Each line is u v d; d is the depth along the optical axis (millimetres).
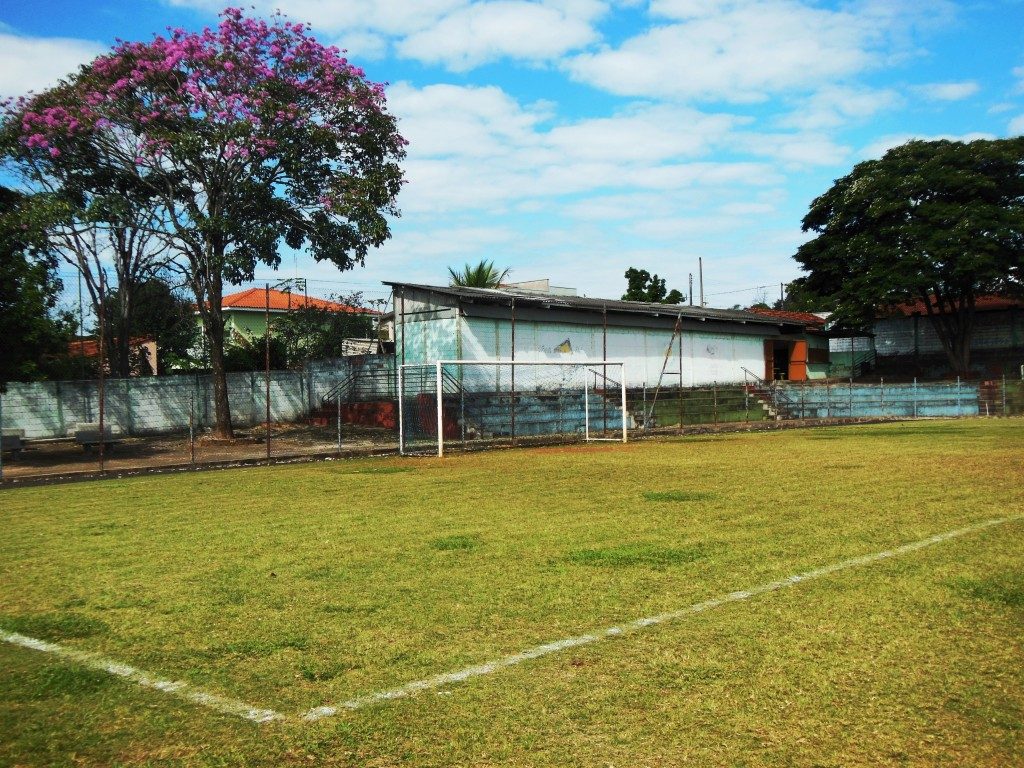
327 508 10477
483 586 6008
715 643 4570
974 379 45250
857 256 45562
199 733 3590
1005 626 4746
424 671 4266
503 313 28156
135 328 35594
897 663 4180
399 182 25359
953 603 5246
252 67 23109
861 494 10508
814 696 3791
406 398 27344
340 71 23953
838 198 47156
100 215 22250
